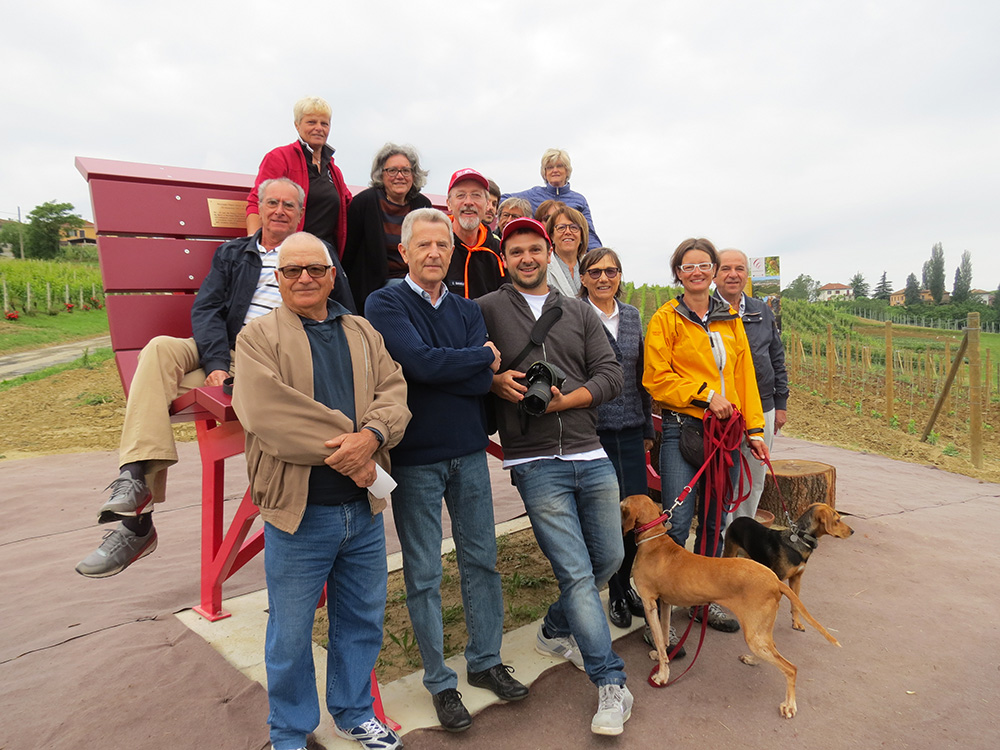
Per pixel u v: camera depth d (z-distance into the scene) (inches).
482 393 108.7
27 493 266.7
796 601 109.3
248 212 155.9
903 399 521.0
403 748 99.9
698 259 139.7
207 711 108.8
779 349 188.5
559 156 238.1
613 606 144.5
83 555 193.2
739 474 144.9
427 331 107.7
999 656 127.9
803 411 474.3
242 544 147.7
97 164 151.6
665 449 143.3
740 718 108.0
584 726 106.2
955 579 167.3
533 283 122.0
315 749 98.3
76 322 1331.2
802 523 140.9
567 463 113.6
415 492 105.8
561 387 112.9
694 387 135.0
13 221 3651.6
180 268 155.2
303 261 91.0
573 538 111.0
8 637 138.0
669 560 119.5
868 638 136.1
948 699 113.0
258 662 124.9
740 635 138.5
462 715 103.6
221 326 133.3
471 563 112.9
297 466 88.6
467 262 156.8
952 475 298.0
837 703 112.0
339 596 99.7
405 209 174.6
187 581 170.1
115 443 394.6
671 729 105.0
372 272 169.6
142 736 102.3
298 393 86.9
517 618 148.3
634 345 142.4
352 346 97.0
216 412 111.4
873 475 289.4
